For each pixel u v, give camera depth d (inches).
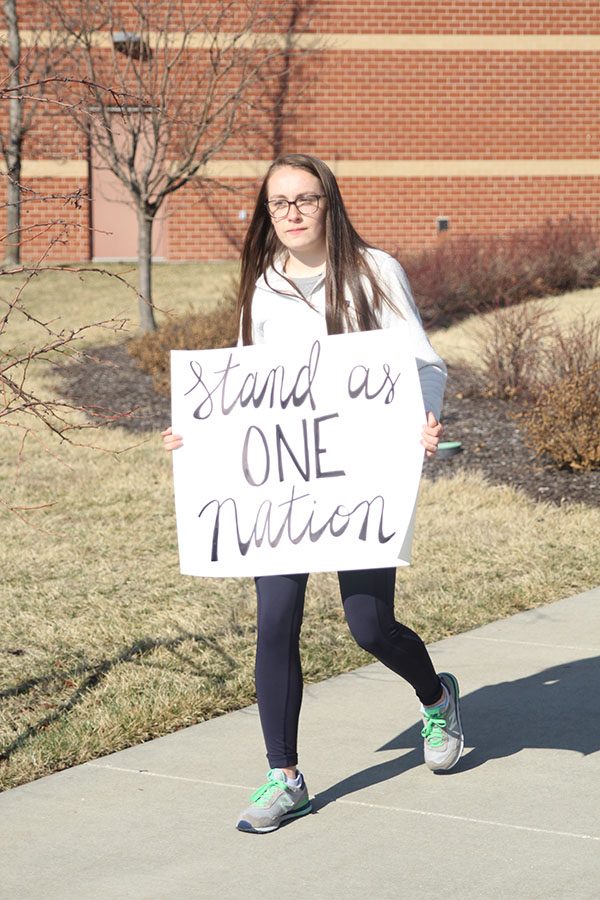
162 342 692.7
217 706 246.8
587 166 1139.3
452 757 203.8
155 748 223.5
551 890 164.4
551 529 394.3
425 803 194.9
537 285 851.4
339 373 187.3
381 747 220.7
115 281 971.9
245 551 187.5
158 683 257.4
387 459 184.7
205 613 310.8
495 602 319.0
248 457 190.1
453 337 736.3
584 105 1131.9
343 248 187.9
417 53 1112.2
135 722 234.7
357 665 272.5
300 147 1106.1
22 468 504.7
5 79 207.2
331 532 185.0
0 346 764.6
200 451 191.9
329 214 187.9
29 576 349.1
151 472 496.1
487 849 177.8
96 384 682.2
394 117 1116.5
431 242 1120.8
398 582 336.2
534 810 191.2
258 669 187.5
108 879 171.6
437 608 312.3
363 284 188.2
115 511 432.1
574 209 1141.7
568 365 533.6
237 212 1107.3
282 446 189.0
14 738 228.1
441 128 1122.0
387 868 172.4
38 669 268.4
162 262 1105.4
